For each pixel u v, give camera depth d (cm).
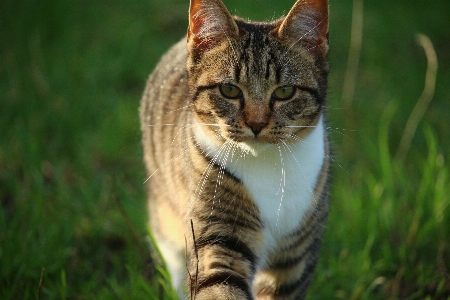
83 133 1187
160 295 773
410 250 928
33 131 1156
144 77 1360
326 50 731
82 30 1466
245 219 712
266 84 695
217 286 655
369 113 1268
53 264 865
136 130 1188
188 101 773
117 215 984
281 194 720
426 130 1157
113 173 1112
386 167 1012
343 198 1002
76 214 983
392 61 1442
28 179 1031
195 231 706
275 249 752
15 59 1333
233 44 707
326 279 884
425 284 873
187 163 741
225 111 705
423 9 1628
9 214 974
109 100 1274
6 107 1203
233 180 709
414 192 1027
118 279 889
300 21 713
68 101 1245
